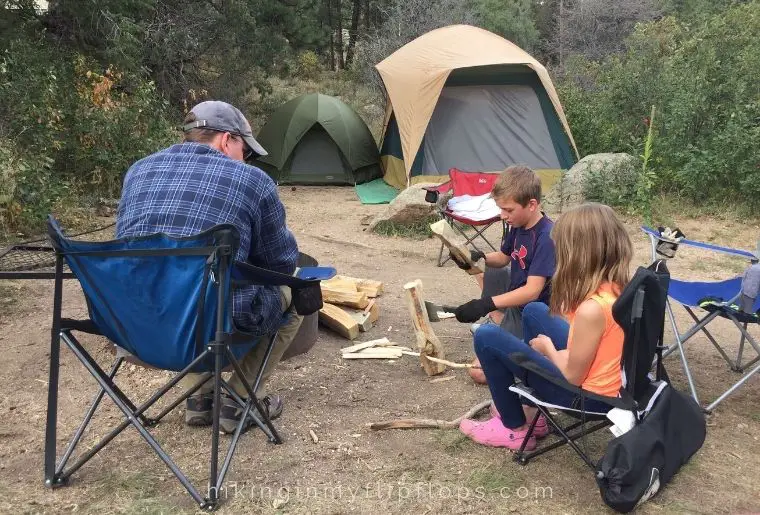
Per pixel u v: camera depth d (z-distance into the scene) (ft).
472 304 10.08
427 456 9.29
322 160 36.11
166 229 8.35
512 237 11.25
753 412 10.80
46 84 26.17
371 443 9.61
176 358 8.32
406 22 56.03
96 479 8.52
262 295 8.91
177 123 39.22
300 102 36.40
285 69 56.03
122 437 9.59
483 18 70.03
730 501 8.34
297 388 11.39
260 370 9.52
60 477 8.32
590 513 8.07
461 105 31.71
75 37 32.14
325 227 25.94
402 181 33.63
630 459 7.76
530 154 31.89
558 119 31.63
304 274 10.33
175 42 40.88
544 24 92.07
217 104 9.27
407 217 24.61
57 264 8.07
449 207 19.83
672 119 28.25
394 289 17.67
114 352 12.26
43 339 13.16
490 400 10.78
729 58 28.91
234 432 9.53
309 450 9.37
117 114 27.96
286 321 9.68
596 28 77.25
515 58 30.96
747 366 12.24
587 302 7.99
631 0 76.95
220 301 7.52
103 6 30.96
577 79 51.83
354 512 8.00
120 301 8.04
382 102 52.54
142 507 7.92
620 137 32.63
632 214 25.89
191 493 8.00
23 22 30.48
